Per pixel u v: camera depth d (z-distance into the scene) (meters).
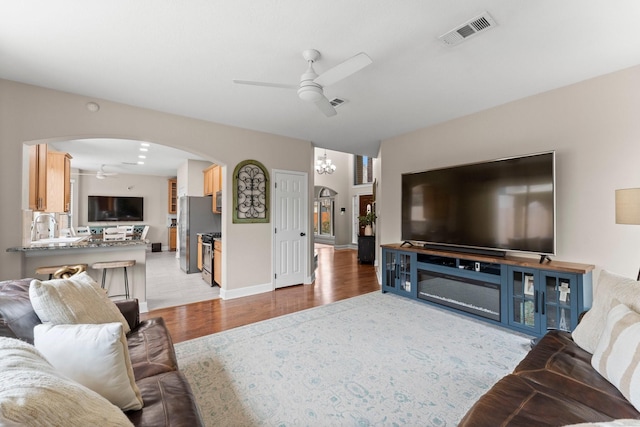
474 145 3.62
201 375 2.16
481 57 2.35
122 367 1.14
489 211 3.17
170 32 2.01
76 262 3.23
